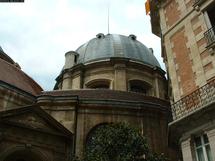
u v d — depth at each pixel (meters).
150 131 22.59
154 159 15.04
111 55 36.28
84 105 23.08
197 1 16.64
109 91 25.56
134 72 34.50
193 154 13.38
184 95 15.52
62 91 25.81
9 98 21.78
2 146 17.73
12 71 27.05
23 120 19.16
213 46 14.75
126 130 15.47
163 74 36.03
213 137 12.62
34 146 18.81
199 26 16.33
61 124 20.86
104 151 14.81
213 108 12.73
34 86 28.47
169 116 23.88
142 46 39.81
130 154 14.55
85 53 37.84
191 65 15.82
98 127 22.44
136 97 25.31
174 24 18.25
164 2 19.95
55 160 19.22
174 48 17.55
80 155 19.86
